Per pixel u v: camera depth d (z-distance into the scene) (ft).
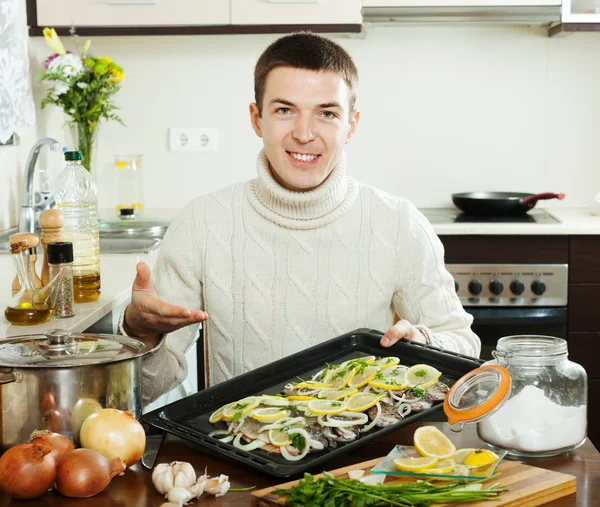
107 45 11.60
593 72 11.55
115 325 6.75
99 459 3.50
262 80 5.53
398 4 10.30
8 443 3.79
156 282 6.23
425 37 11.52
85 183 6.53
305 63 5.35
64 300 5.68
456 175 11.80
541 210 11.50
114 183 11.87
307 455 3.87
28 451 3.43
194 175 11.85
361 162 11.80
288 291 6.03
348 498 3.26
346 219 6.06
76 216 6.44
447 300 6.17
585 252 10.00
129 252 8.48
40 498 3.48
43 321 5.56
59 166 11.32
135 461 3.76
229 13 10.30
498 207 10.55
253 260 6.04
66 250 5.65
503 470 3.59
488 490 3.33
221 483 3.51
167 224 10.12
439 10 10.32
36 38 10.68
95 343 4.11
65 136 11.71
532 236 10.02
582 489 3.54
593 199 11.77
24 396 3.76
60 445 3.57
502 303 10.09
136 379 4.05
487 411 3.74
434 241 6.23
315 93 5.36
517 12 10.33
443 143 11.74
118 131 11.78
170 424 4.13
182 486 3.45
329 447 3.95
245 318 6.07
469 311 10.12
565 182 11.76
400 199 6.30
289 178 5.62
